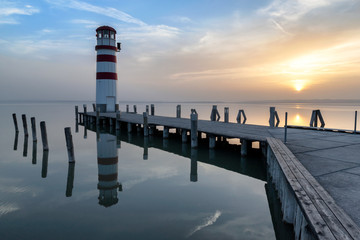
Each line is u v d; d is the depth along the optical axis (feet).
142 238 19.21
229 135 42.55
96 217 22.97
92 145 62.03
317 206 12.26
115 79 103.81
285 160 21.63
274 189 28.04
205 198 27.53
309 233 13.57
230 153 48.57
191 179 34.73
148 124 65.46
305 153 25.49
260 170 39.04
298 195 13.71
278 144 29.78
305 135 38.09
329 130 43.19
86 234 19.88
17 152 53.26
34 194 29.30
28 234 19.93
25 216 23.31
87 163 44.47
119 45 104.27
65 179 35.29
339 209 11.94
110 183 33.32
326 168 20.13
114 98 105.09
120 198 27.66
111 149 57.06
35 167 41.81
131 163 44.27
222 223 21.49
